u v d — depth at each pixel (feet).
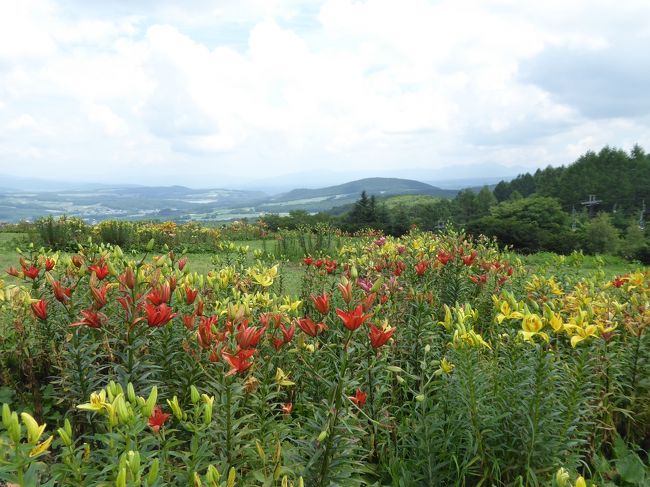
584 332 9.52
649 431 12.85
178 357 11.35
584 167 347.36
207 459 8.31
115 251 14.24
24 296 12.35
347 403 8.39
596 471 11.10
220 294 14.35
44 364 13.05
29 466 5.82
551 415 9.73
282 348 11.02
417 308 13.43
